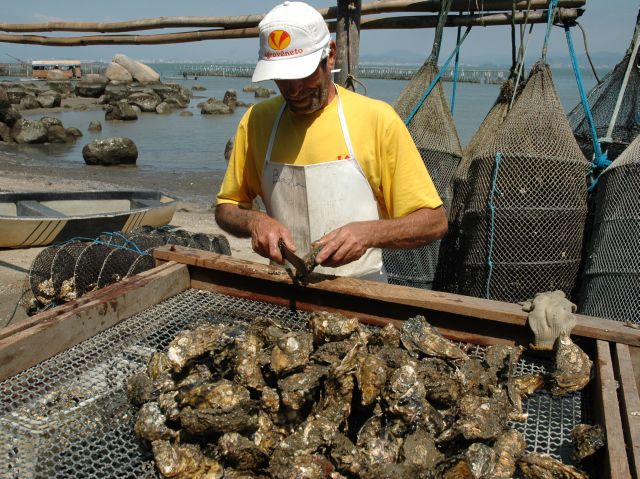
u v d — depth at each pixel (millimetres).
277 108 3223
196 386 2273
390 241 2936
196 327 2691
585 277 4250
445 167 5000
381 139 3047
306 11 2793
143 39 7637
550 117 4453
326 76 2939
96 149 20016
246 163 3426
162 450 2039
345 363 2297
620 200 4027
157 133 29125
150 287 3049
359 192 3156
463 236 4605
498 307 2697
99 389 2457
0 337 2436
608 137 4848
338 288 2904
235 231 3289
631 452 1886
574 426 2205
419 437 2062
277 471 1988
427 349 2508
